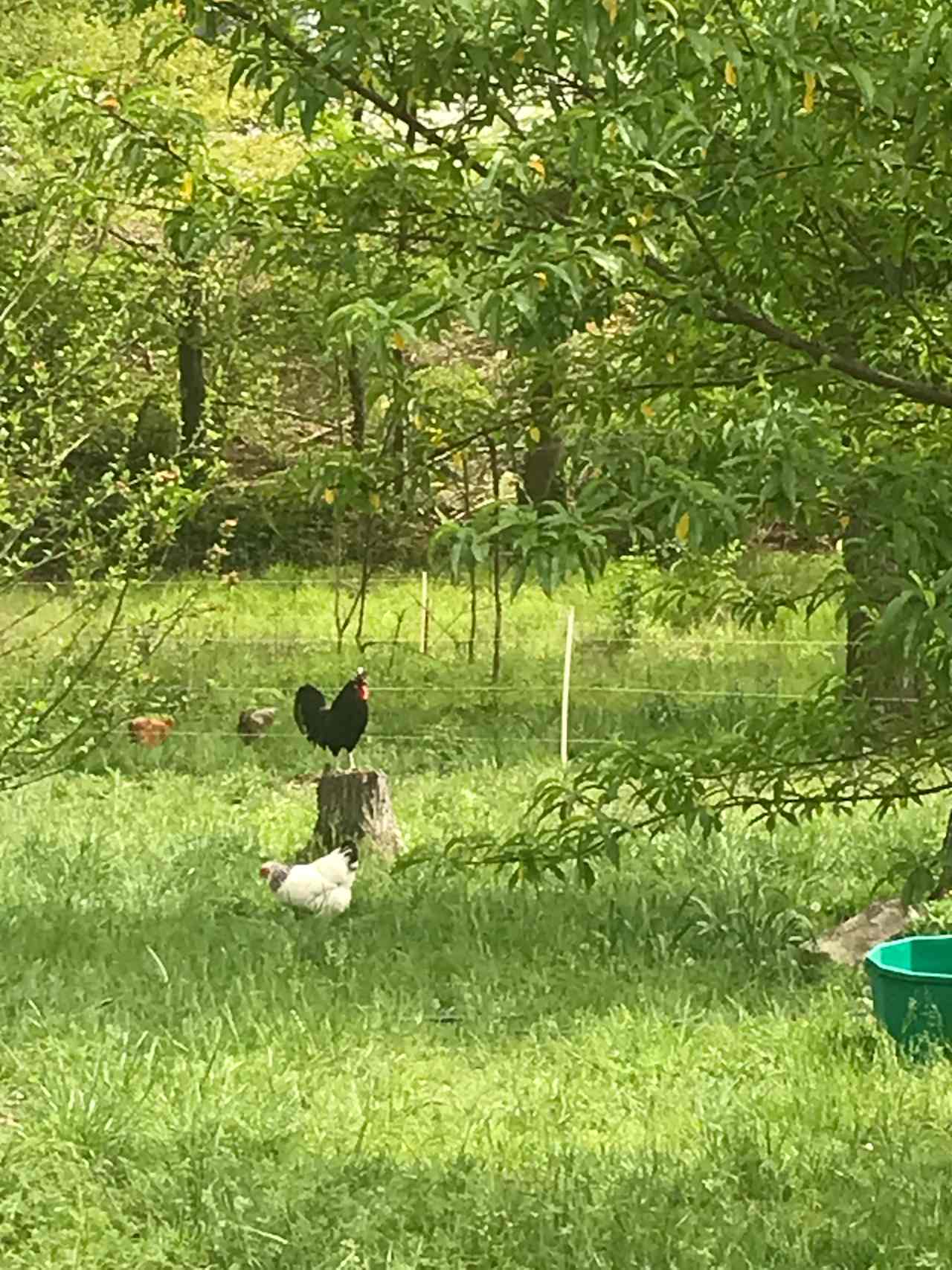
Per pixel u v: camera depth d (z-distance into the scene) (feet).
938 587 19.16
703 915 34.81
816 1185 22.06
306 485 24.84
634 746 24.25
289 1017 28.91
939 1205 21.08
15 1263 19.15
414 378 23.30
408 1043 28.35
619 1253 19.67
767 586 26.53
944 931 33.53
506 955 33.04
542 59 21.20
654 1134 24.17
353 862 36.94
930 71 20.63
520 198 22.39
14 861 39.50
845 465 20.59
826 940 33.96
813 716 23.35
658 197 21.74
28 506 32.50
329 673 70.54
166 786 51.08
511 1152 23.27
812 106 20.84
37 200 27.61
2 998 29.14
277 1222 20.26
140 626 47.37
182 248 24.53
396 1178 21.74
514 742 56.80
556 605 90.02
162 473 34.04
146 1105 24.00
